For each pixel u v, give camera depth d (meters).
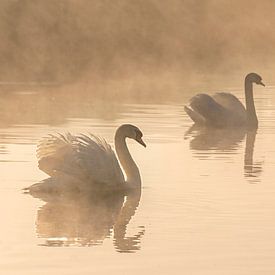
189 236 10.70
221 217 11.72
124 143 14.20
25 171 14.99
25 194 13.31
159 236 10.73
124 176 14.70
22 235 10.77
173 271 9.20
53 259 9.66
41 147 13.75
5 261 9.55
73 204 12.75
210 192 13.45
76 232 10.98
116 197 13.27
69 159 13.55
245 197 13.05
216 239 10.52
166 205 12.58
